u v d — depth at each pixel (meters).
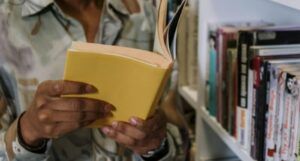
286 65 0.79
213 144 1.24
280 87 0.78
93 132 0.89
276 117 0.80
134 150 0.82
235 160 1.25
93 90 0.65
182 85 1.38
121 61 0.61
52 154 0.86
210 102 1.13
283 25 1.03
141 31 0.93
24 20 0.81
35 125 0.69
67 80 0.64
